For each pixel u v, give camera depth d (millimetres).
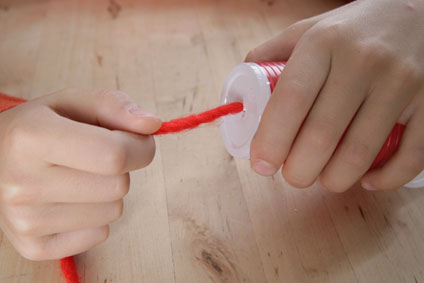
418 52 230
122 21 364
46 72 326
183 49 343
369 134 223
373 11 239
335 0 384
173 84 319
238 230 255
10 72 325
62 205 220
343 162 226
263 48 273
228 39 350
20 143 206
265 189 270
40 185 212
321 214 261
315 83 219
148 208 261
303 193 269
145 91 314
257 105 232
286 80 219
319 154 221
